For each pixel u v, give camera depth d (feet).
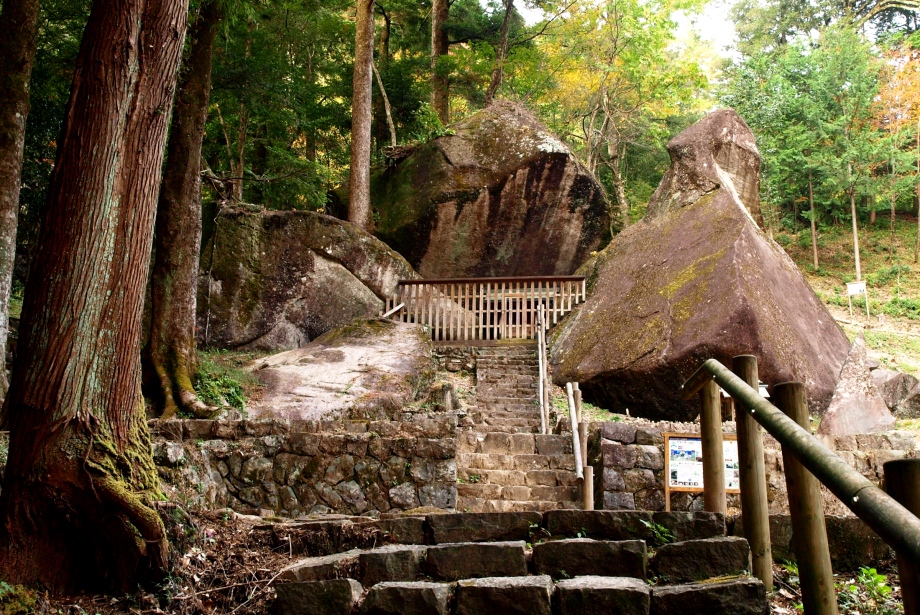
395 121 75.36
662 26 68.59
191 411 31.94
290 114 54.49
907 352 54.80
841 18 100.22
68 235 11.98
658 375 36.99
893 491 7.13
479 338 51.39
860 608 11.62
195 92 36.32
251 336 46.21
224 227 47.55
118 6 12.63
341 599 10.50
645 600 9.68
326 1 65.77
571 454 28.78
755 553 11.27
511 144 58.70
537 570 11.22
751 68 82.79
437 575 11.32
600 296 46.26
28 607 10.57
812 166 76.18
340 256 49.70
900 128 77.41
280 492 21.83
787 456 9.68
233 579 11.68
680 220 45.32
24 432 11.51
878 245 83.20
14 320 38.37
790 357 36.04
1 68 29.25
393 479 22.12
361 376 38.78
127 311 12.38
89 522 11.34
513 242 59.47
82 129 12.30
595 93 76.54
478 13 79.00
